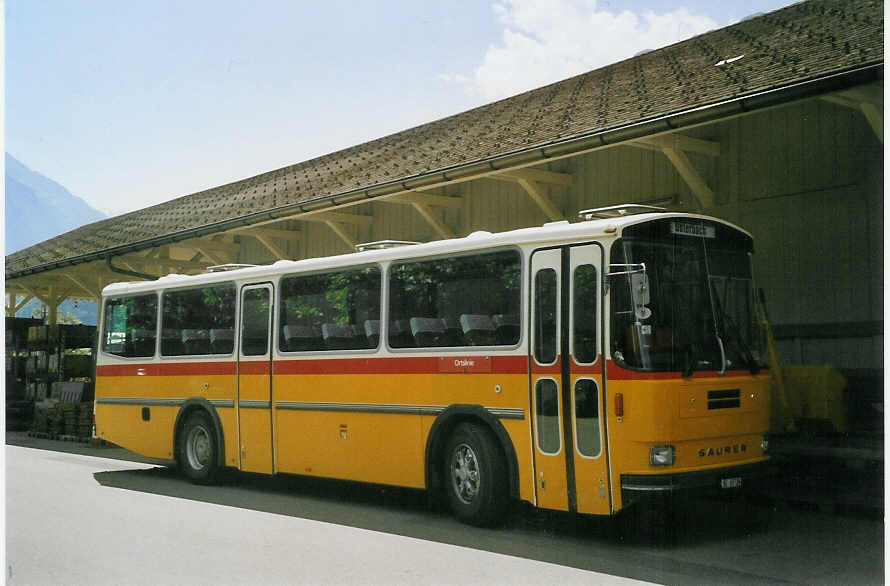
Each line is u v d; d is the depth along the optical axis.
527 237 8.65
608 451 7.78
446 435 9.23
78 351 22.64
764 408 8.44
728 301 8.42
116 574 6.93
